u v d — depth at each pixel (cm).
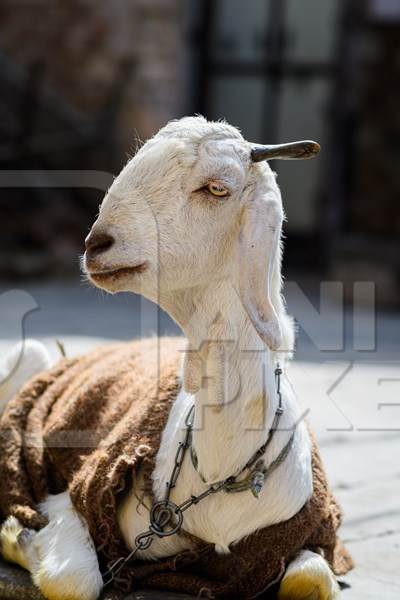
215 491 555
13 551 611
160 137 522
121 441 594
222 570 570
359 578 642
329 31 2334
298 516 568
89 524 587
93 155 2334
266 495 555
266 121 2386
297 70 2356
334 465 898
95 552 585
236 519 557
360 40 2303
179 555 573
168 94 2375
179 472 567
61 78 2417
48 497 633
